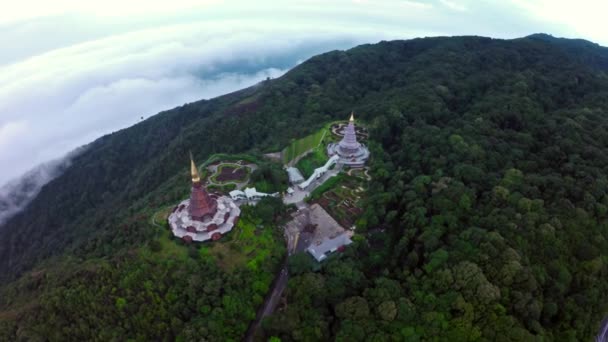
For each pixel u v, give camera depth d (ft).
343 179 497.05
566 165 431.84
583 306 315.17
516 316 292.81
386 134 569.23
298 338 290.97
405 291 322.75
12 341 307.78
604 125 511.81
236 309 317.22
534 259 330.54
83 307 311.88
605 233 359.05
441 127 573.74
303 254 358.64
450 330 284.00
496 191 390.63
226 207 416.67
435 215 381.40
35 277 393.09
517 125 552.00
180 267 338.34
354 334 284.41
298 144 599.57
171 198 460.96
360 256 379.96
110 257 361.30
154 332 301.02
